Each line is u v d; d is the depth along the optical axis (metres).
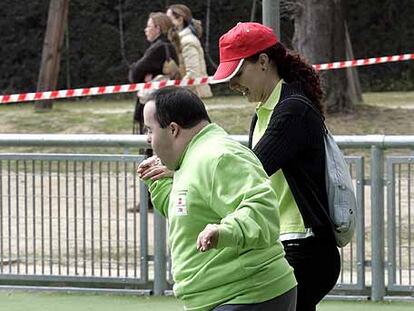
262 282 11.24
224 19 72.50
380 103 57.22
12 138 20.53
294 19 50.53
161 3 72.50
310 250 13.30
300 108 13.05
